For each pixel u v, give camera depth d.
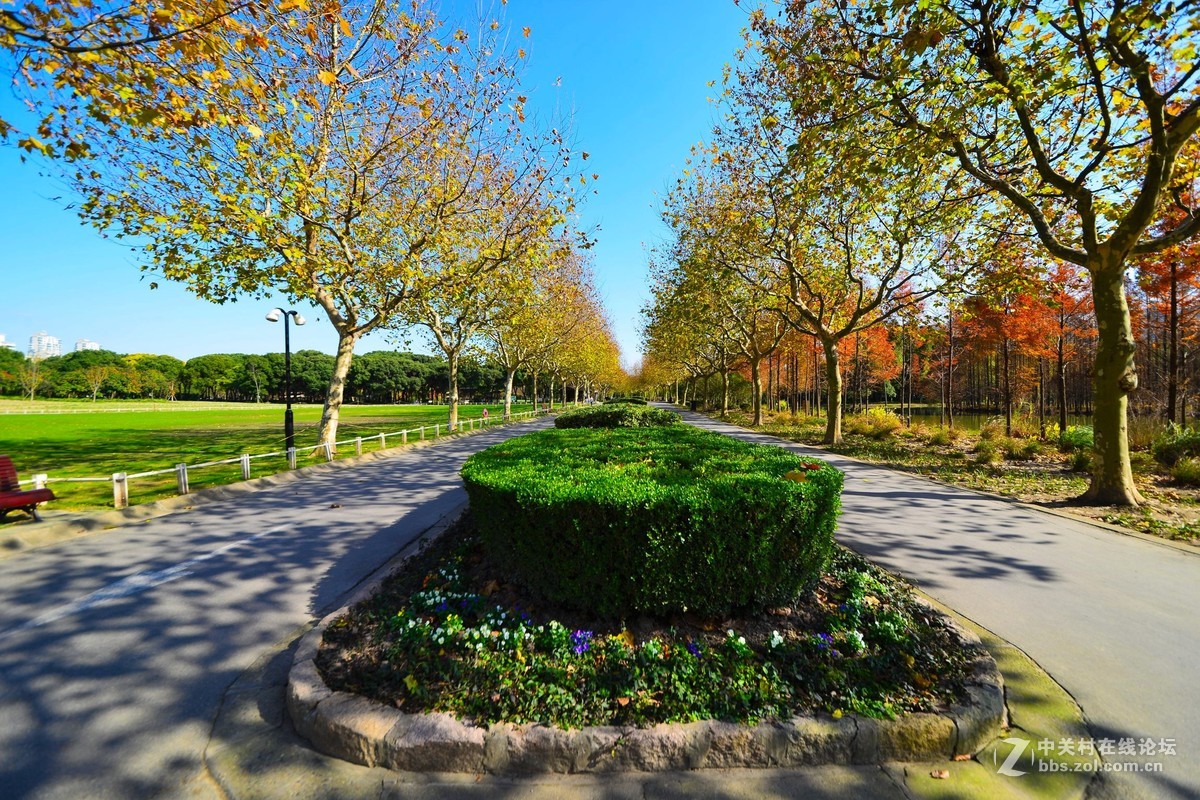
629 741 2.49
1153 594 4.46
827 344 17.27
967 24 6.91
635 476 4.39
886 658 3.10
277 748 2.69
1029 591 4.54
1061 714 2.85
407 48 11.23
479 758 2.49
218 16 4.95
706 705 2.71
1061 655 3.45
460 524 6.31
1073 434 13.19
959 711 2.66
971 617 4.02
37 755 2.65
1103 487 7.75
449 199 13.34
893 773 2.46
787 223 15.46
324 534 6.88
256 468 12.75
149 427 29.59
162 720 2.94
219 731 2.84
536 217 14.57
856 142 8.32
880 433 18.91
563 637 3.29
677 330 27.22
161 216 11.48
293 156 10.41
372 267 13.20
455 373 26.00
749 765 2.50
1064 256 7.99
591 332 40.00
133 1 5.05
